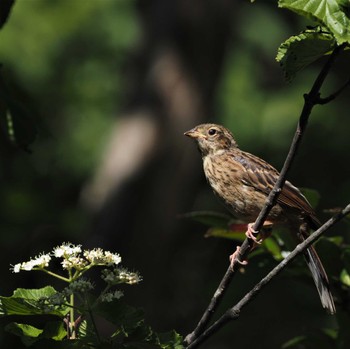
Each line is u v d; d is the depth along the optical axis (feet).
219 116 57.77
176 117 50.11
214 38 50.65
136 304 47.52
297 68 16.03
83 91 58.18
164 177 49.80
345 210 17.43
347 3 14.76
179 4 50.57
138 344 15.57
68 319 16.11
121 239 48.73
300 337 22.59
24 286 44.39
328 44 15.71
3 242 45.83
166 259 49.62
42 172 54.19
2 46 54.95
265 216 18.66
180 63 50.31
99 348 15.25
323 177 59.16
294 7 14.74
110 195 49.42
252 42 60.39
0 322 23.73
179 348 15.67
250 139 57.57
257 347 41.57
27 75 55.57
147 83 50.62
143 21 56.39
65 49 58.03
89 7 57.57
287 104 58.59
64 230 47.50
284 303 43.70
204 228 56.18
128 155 49.98
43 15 56.49
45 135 21.95
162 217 49.42
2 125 20.51
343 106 60.03
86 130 57.16
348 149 58.95
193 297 51.78
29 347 15.70
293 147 17.69
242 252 18.79
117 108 58.18
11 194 48.96
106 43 58.85
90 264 15.87
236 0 54.29
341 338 22.00
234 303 25.26
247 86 59.06
